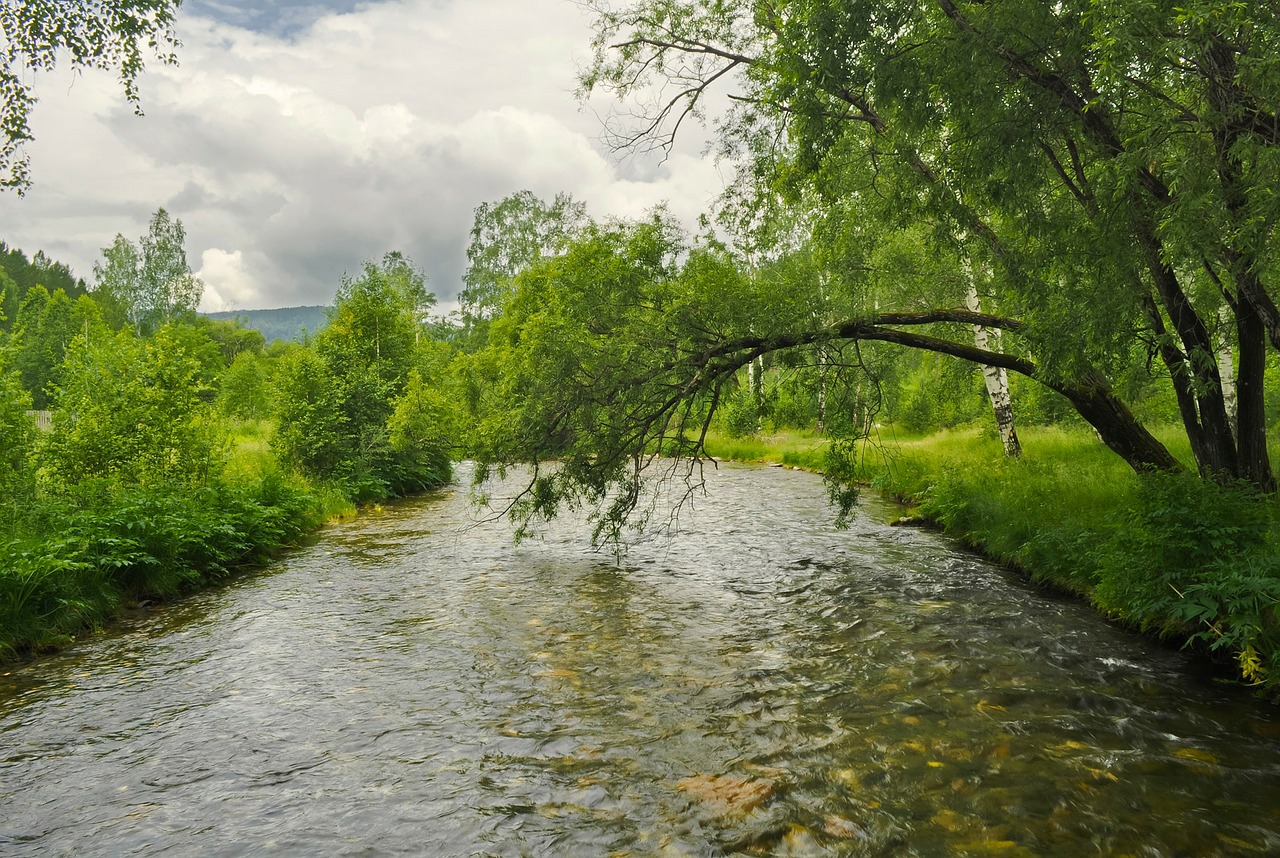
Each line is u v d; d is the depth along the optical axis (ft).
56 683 21.29
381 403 73.46
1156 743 16.70
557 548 42.32
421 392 73.26
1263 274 22.99
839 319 33.50
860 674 21.54
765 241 40.88
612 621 27.37
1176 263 21.01
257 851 12.70
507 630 26.32
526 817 13.79
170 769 15.90
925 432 101.96
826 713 18.72
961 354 33.58
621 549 41.39
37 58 38.22
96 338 43.06
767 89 32.55
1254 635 19.93
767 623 26.96
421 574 35.47
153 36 40.57
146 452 41.32
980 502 42.63
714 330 33.17
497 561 38.55
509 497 67.41
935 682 20.79
